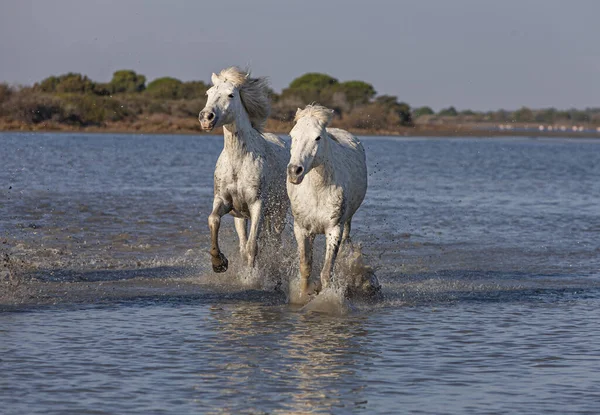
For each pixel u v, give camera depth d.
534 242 37.88
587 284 27.73
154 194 53.09
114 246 32.91
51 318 21.03
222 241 35.19
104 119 172.50
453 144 180.50
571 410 15.12
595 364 17.95
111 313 21.81
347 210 23.50
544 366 17.78
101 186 57.16
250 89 25.55
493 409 15.13
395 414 14.82
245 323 21.16
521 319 22.27
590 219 47.62
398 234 39.44
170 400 15.24
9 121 158.00
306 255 23.45
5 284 24.84
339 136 25.34
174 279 26.58
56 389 15.64
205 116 24.14
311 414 14.73
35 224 37.78
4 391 15.45
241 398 15.44
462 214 48.25
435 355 18.55
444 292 26.00
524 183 74.62
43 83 174.38
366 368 17.47
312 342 19.44
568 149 173.12
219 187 25.58
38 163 76.56
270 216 26.64
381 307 23.66
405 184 69.44
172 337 19.53
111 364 17.25
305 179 22.81
